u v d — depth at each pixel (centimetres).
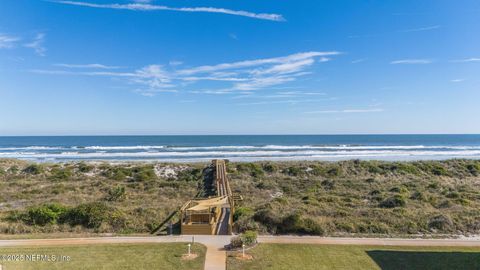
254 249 1352
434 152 6838
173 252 1311
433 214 1858
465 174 3825
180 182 3209
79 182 3194
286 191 2859
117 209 1872
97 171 3894
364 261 1241
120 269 1141
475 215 1867
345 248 1383
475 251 1359
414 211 1977
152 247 1373
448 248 1394
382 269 1171
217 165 3969
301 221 1628
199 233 1572
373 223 1720
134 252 1311
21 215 1797
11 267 1149
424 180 3400
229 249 1352
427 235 1609
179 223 1762
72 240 1473
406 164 4134
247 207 2005
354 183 3120
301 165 4166
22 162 4328
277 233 1608
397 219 1788
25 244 1410
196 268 1156
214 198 1953
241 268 1161
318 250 1353
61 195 2580
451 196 2448
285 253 1315
